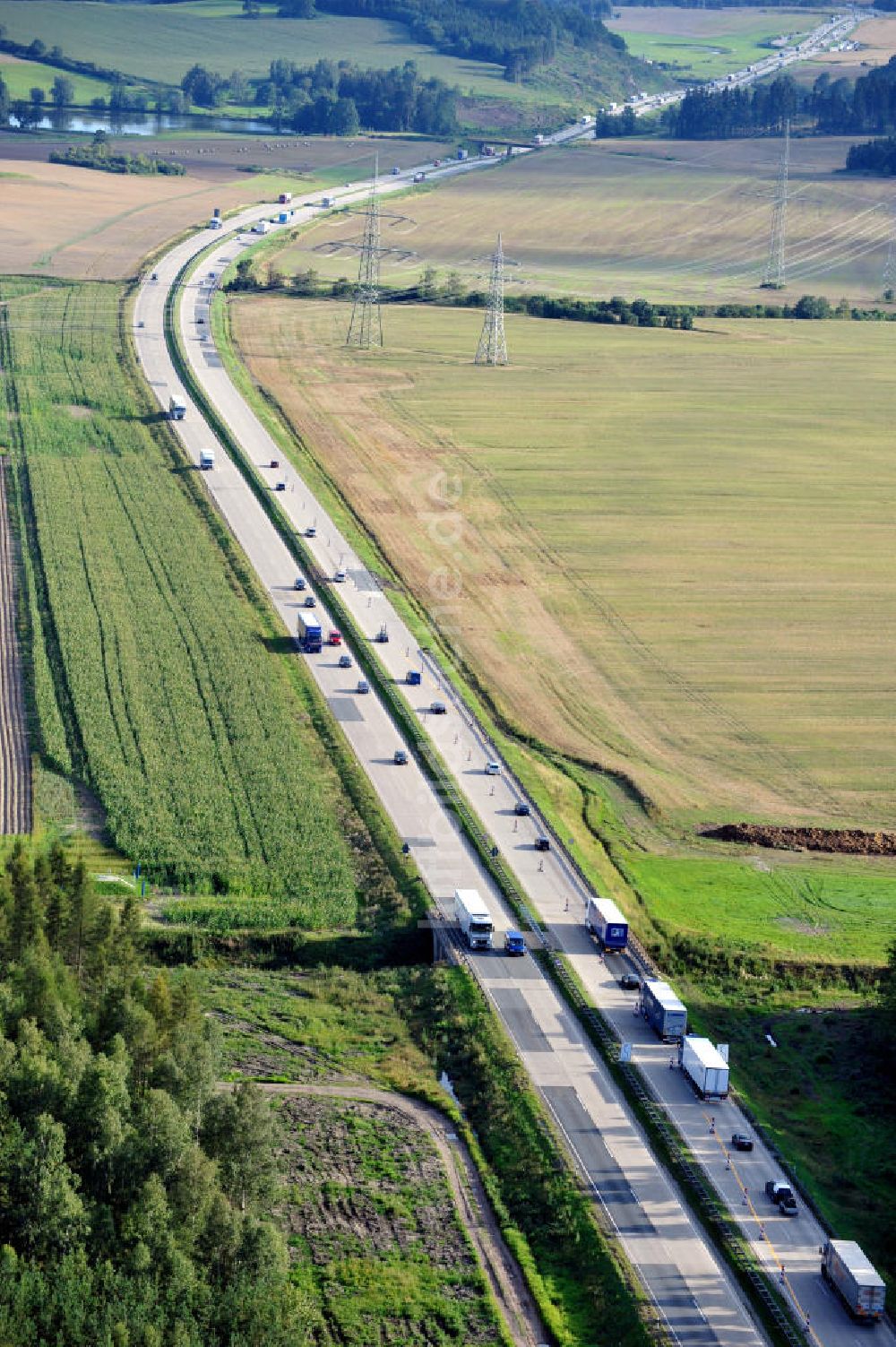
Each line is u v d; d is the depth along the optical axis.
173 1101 170.00
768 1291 169.12
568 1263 174.88
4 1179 158.62
